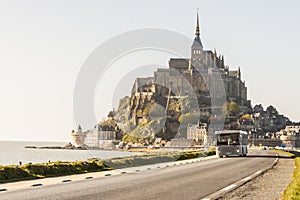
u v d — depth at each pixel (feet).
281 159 204.95
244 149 251.60
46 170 105.50
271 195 64.80
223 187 75.46
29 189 72.43
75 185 79.00
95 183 83.15
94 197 60.03
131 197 60.13
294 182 80.02
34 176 99.60
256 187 76.33
